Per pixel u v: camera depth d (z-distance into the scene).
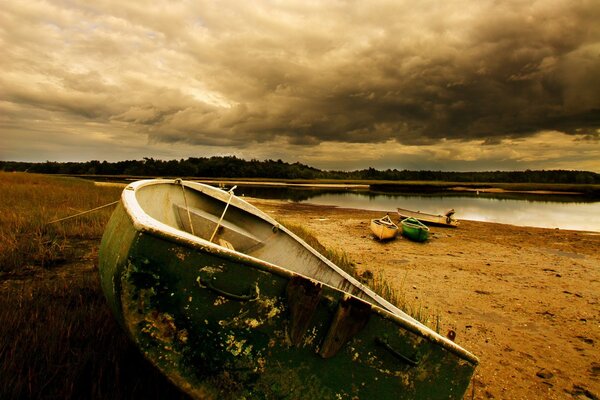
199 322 2.06
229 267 2.05
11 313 3.44
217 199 5.37
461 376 2.37
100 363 2.84
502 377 4.13
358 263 9.34
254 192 45.78
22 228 7.00
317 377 2.19
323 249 9.79
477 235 15.12
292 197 37.94
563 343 5.11
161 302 2.01
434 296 6.95
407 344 2.25
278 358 2.15
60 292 4.15
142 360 2.97
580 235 15.59
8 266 4.88
